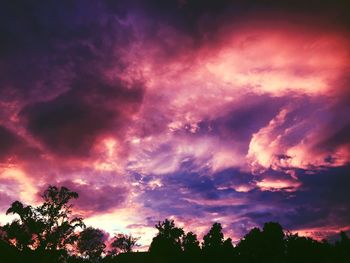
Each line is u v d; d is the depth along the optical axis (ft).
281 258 176.55
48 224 149.07
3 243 99.45
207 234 190.90
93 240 161.17
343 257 161.79
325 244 172.04
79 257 157.17
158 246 185.88
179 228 191.11
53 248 147.23
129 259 172.76
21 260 102.01
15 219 143.54
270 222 186.70
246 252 183.21
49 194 152.87
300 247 172.24
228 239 189.57
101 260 172.14
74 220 156.15
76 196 157.58
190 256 184.03
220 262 181.98
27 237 140.36
